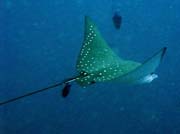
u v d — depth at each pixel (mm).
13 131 14922
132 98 19078
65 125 15922
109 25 41281
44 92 20984
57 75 29953
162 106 17938
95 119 16609
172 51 36281
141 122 16094
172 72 25844
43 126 15602
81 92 19922
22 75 28750
